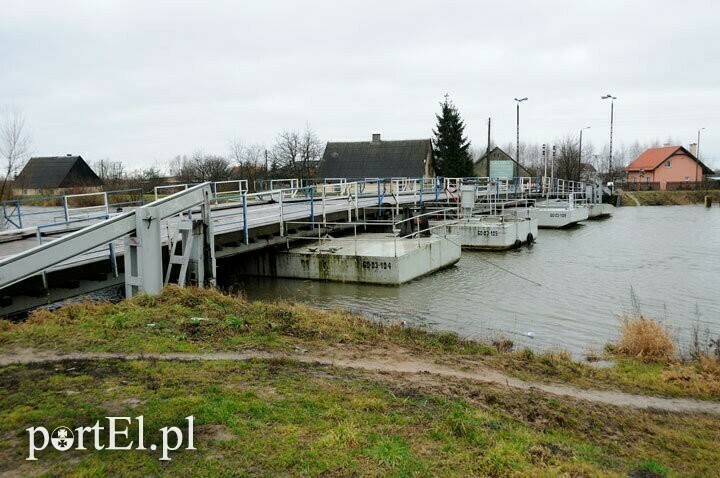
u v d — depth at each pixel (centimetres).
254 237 1920
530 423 717
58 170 6084
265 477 514
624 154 15638
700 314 1608
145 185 4600
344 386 770
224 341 958
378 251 2102
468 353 1065
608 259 2639
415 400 732
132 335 947
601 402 837
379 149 6359
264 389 729
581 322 1504
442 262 2355
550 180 5825
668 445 694
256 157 6925
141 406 646
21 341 891
